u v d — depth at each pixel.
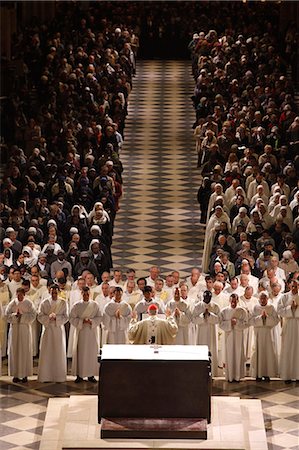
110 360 49.19
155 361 49.16
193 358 49.38
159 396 49.31
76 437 48.84
